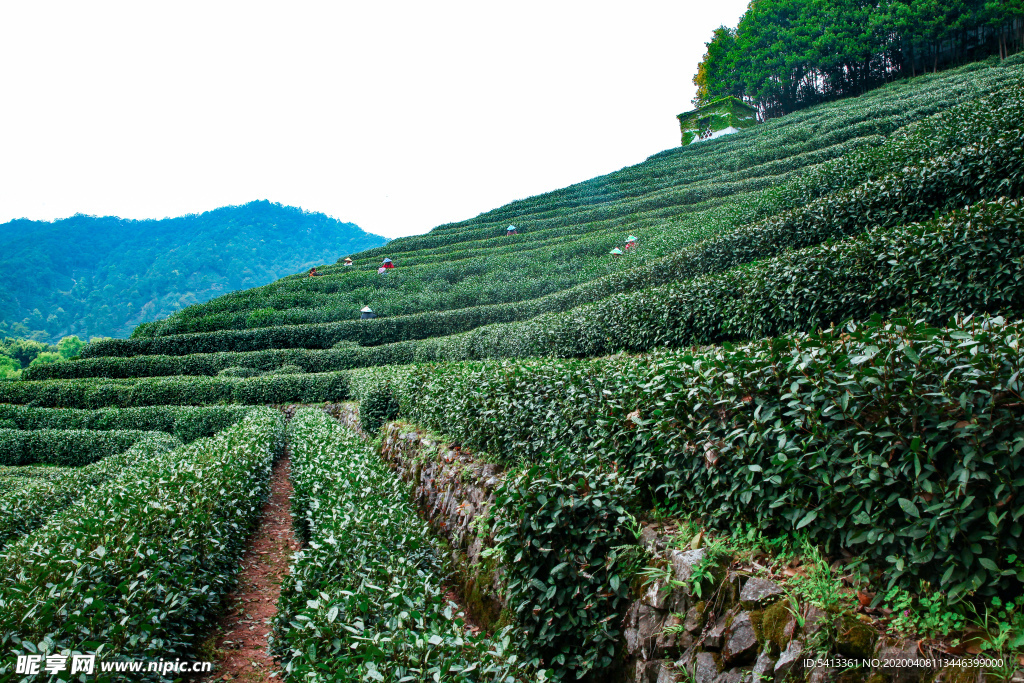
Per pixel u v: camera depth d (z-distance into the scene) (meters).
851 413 2.88
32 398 24.42
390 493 7.10
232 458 8.86
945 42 52.88
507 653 3.46
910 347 2.76
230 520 7.25
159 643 4.30
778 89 65.19
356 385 19.41
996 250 5.68
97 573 4.24
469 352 18.08
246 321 35.00
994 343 2.66
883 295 6.82
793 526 3.10
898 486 2.72
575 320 12.62
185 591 5.05
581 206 48.94
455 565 5.96
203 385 23.52
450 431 8.17
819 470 2.97
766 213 15.41
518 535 3.89
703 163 47.25
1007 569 2.35
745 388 3.55
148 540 5.07
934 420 2.62
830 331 3.41
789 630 2.62
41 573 4.06
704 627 2.97
